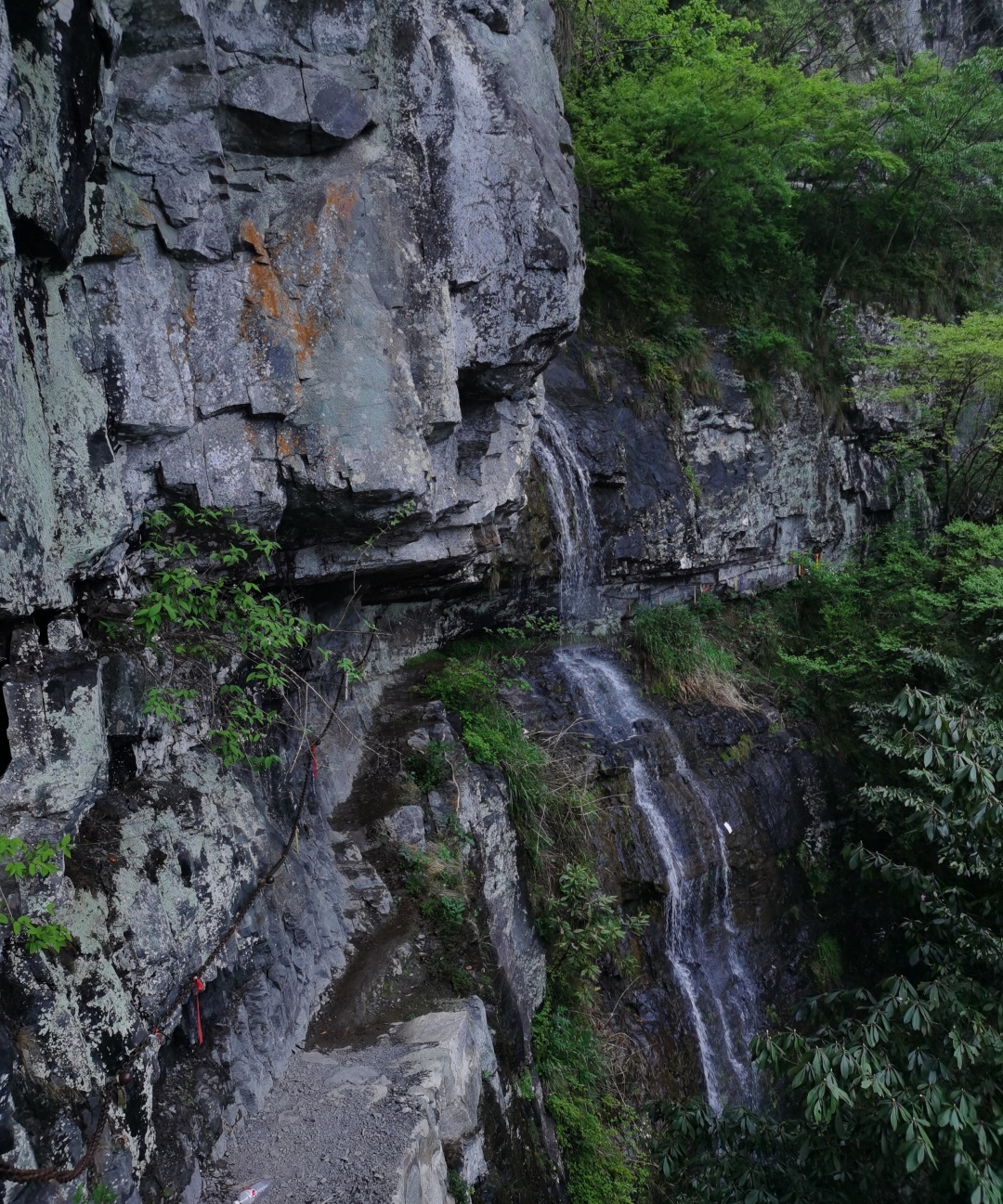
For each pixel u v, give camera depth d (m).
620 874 8.58
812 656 13.21
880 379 15.46
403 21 5.32
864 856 6.45
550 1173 5.99
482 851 6.96
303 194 5.05
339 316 5.17
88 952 3.60
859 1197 5.45
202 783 4.91
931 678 12.19
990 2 22.11
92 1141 3.12
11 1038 3.07
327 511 5.43
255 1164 4.08
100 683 4.16
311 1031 5.16
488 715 8.42
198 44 4.42
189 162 4.54
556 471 10.45
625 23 12.85
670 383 12.53
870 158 15.35
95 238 4.22
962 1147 4.55
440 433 5.80
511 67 5.99
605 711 10.04
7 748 3.56
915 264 17.70
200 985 4.17
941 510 16.38
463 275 5.70
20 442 3.49
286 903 5.30
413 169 5.45
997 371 14.02
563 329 6.31
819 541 14.68
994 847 6.14
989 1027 5.05
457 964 5.94
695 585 12.88
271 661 5.70
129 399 4.40
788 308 14.94
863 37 19.98
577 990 7.64
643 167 12.39
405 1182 3.97
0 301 3.29
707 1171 5.57
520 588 10.04
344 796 7.00
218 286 4.78
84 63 3.86
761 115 13.02
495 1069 5.57
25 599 3.54
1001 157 16.75
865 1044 4.87
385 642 8.78
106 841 4.07
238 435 4.89
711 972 9.45
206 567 5.21
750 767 10.87
